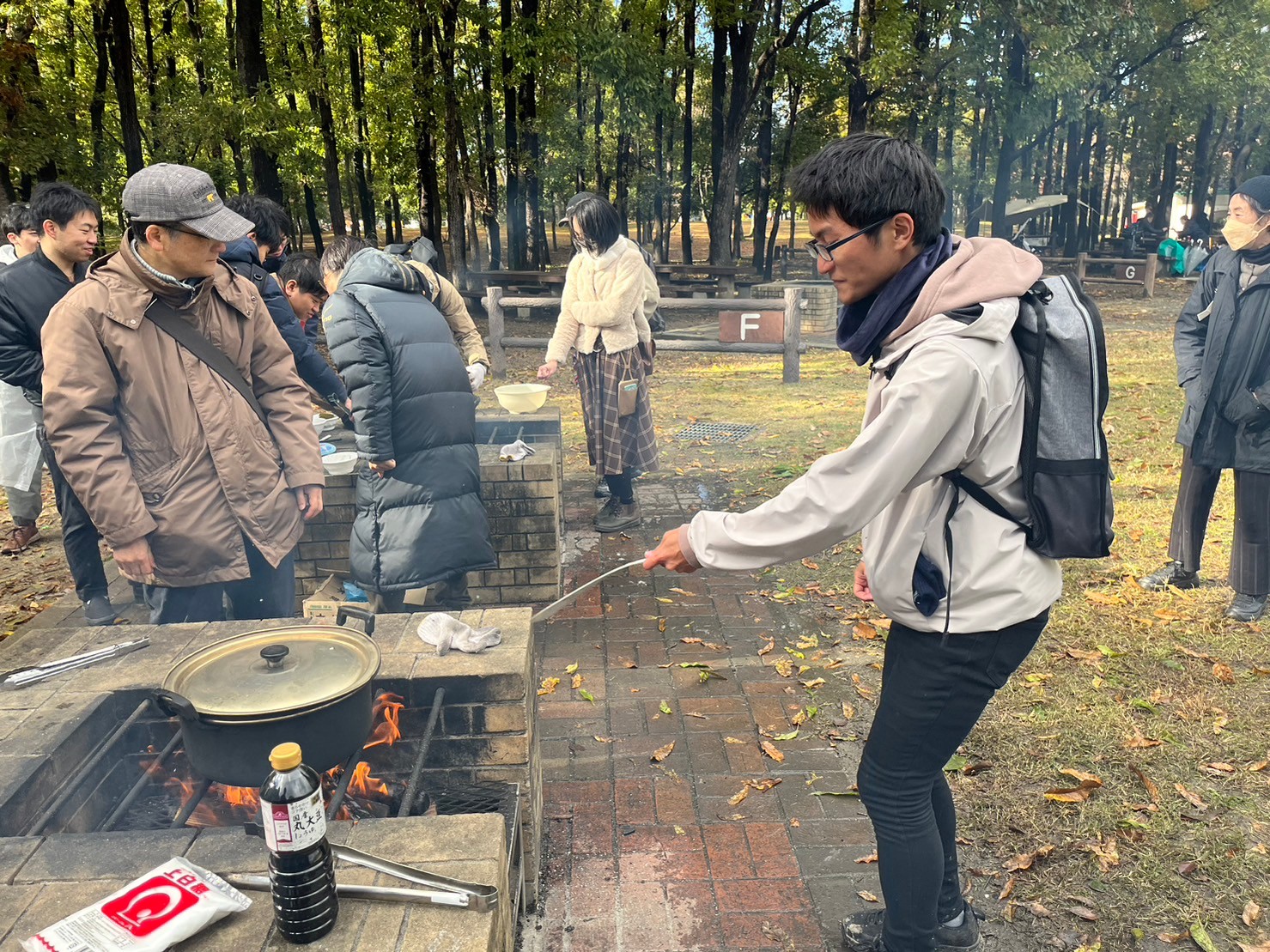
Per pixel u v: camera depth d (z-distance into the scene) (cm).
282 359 316
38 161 1642
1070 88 2027
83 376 263
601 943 240
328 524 434
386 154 2305
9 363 362
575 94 2433
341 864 166
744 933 243
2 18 1600
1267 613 425
